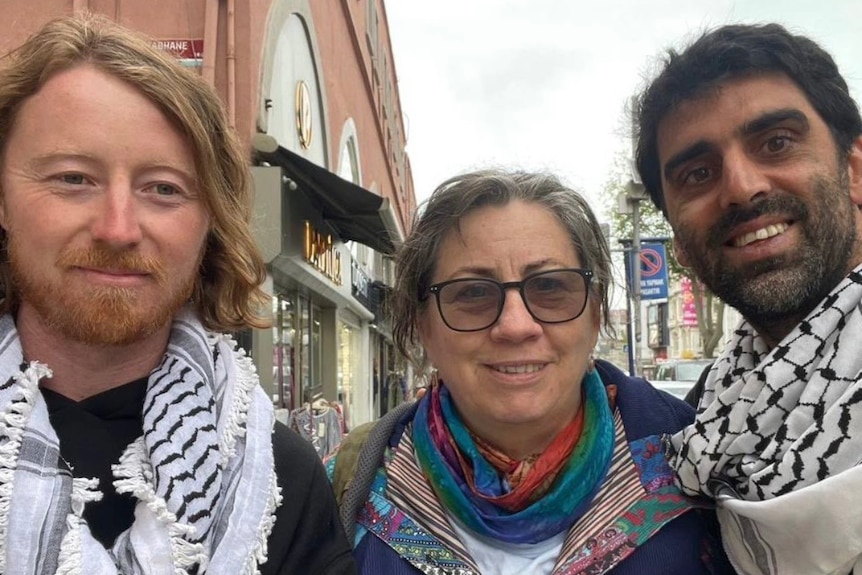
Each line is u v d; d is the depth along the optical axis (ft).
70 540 1.37
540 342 1.83
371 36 20.11
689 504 1.84
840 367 1.57
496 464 1.94
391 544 1.86
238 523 1.53
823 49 1.83
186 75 1.65
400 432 2.13
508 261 1.84
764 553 1.60
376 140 21.59
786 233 1.77
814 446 1.53
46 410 1.51
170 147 1.54
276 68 8.00
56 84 1.47
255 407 1.74
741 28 1.86
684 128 1.90
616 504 1.85
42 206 1.44
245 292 1.90
